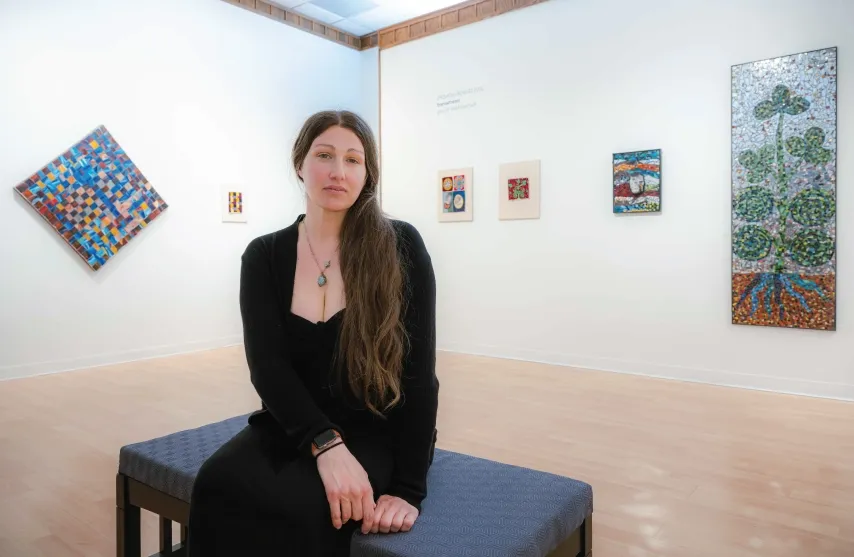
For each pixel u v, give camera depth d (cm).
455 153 783
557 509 161
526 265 720
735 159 569
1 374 591
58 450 383
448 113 789
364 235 165
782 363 554
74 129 641
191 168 746
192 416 461
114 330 677
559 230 693
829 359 530
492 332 752
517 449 390
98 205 656
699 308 599
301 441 149
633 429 434
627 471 351
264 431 161
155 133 709
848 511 296
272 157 834
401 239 172
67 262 638
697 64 593
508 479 182
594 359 670
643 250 633
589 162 668
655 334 627
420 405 162
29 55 605
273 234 176
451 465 194
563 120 686
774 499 311
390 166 859
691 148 600
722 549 259
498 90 740
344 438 160
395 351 159
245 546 141
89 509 296
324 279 165
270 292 166
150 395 527
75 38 639
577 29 672
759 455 378
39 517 287
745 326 572
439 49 799
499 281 744
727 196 579
